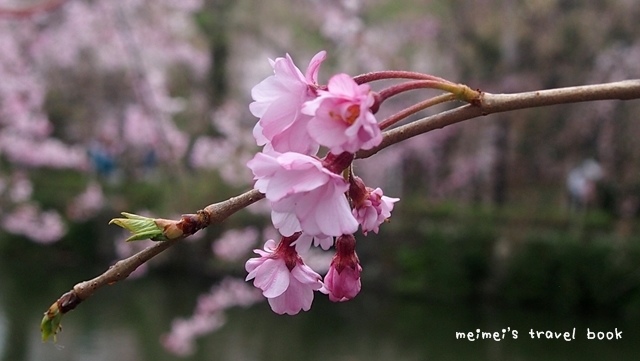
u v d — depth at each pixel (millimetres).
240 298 10359
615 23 13422
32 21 11500
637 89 1240
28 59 12195
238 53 16641
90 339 9703
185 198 11438
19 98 11008
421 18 13992
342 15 11859
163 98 11789
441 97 1216
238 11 15555
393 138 1245
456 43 13961
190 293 12477
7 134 11438
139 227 1197
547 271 11695
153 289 12734
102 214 14016
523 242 11984
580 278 11453
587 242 11594
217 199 11406
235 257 11414
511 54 13695
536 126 14312
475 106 1234
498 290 12062
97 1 11586
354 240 1246
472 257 12352
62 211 14547
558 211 13602
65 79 14484
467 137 14617
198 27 15664
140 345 9547
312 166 1068
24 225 12172
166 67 14227
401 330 10641
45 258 14812
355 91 1039
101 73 14406
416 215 13883
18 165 12539
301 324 10945
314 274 1260
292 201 1075
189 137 13016
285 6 15219
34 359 8750
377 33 13828
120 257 13008
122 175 14469
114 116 14375
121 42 12188
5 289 12594
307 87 1108
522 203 14258
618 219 13188
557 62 13609
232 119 11914
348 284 1235
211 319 9766
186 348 9461
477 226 12781
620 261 11227
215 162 11516
